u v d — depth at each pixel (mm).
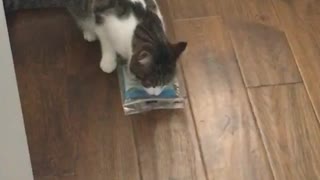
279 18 1100
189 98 971
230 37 1062
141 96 947
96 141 917
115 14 915
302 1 1128
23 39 1027
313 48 1057
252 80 1005
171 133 930
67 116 941
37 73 987
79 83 980
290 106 974
